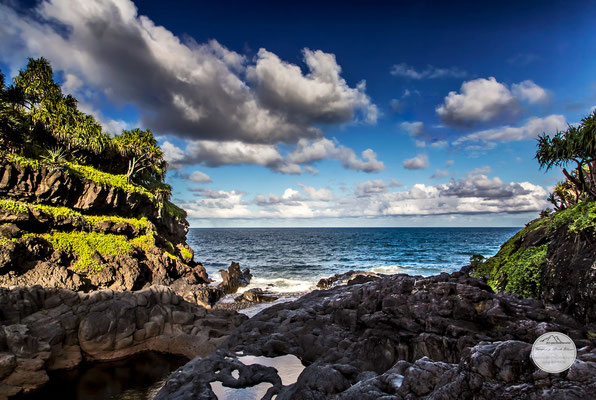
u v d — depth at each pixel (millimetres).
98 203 35062
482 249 92312
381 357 10820
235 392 9484
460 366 5832
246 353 12812
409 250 90312
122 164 52156
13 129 32188
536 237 16797
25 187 29125
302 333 13539
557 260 12492
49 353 14820
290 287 37094
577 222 12320
